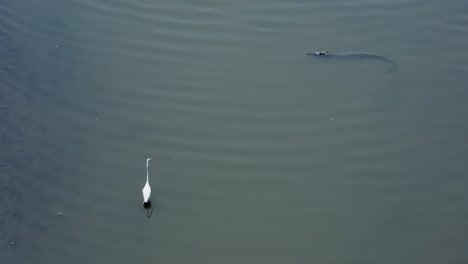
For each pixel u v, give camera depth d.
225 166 11.84
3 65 13.62
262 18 14.95
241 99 13.07
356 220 11.06
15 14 14.92
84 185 11.46
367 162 12.01
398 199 11.41
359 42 14.40
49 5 15.25
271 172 11.76
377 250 10.62
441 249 10.66
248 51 14.10
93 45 14.18
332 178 11.71
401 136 12.50
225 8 15.21
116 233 10.73
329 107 12.99
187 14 15.02
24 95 13.03
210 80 13.44
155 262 10.33
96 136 12.32
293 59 13.95
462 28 14.81
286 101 13.05
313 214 11.12
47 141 12.19
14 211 10.97
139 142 12.22
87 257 10.36
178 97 13.08
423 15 15.15
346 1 15.50
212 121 12.62
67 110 12.80
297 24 14.80
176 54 14.01
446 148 12.30
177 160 11.91
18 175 11.56
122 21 14.80
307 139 12.35
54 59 13.84
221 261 10.37
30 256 10.32
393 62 13.95
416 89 13.44
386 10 15.27
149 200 11.19
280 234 10.79
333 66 13.85
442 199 11.43
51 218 10.91
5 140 12.14
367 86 13.47
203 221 10.95
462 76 13.72
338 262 10.43
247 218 11.02
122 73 13.57
